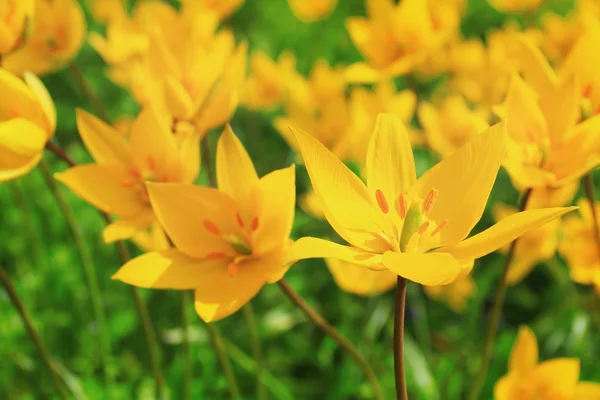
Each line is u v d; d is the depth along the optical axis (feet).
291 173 1.49
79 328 2.62
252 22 4.88
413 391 2.20
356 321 2.74
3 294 2.41
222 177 1.53
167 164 1.62
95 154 1.62
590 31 1.63
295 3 3.46
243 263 1.52
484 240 1.37
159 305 2.64
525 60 1.66
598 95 1.63
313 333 2.72
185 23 1.92
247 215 1.53
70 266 2.67
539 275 2.95
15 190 2.46
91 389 2.21
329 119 2.41
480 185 1.41
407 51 2.15
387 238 1.41
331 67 4.37
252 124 3.57
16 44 1.78
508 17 4.55
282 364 2.57
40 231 2.86
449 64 2.90
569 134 1.57
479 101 2.77
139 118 1.61
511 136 1.61
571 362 1.60
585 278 1.91
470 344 2.33
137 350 2.57
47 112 1.61
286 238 1.50
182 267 1.51
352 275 2.02
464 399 2.24
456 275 1.31
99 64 4.25
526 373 1.61
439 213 1.43
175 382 2.29
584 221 1.94
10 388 2.31
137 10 2.71
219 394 2.26
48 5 2.07
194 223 1.52
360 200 1.42
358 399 2.36
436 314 2.79
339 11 4.81
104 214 1.76
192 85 1.81
